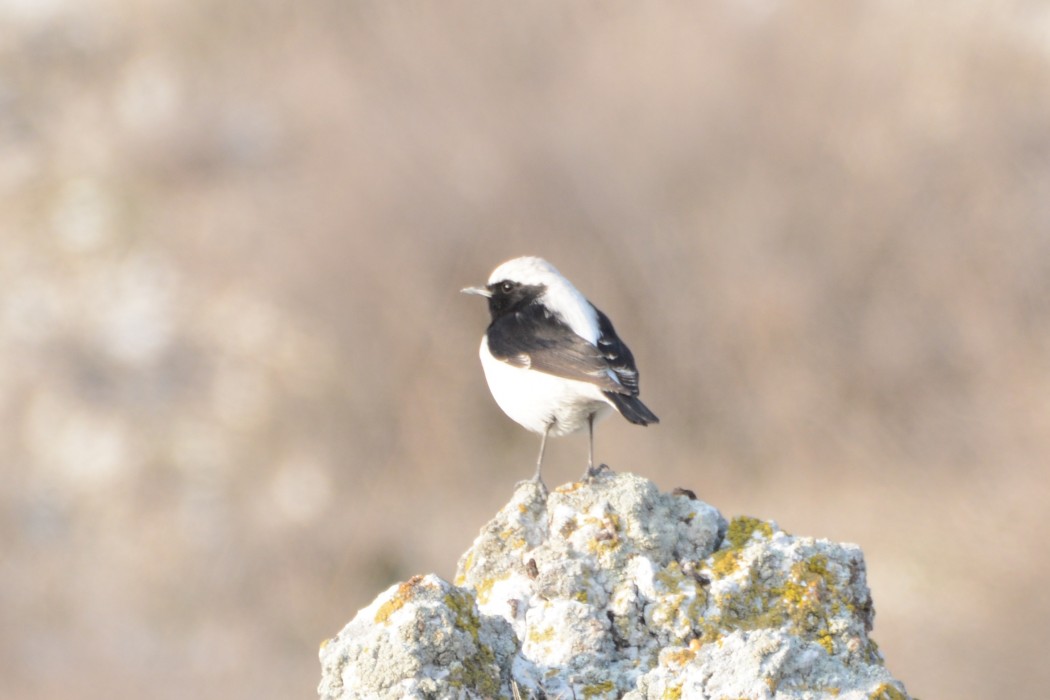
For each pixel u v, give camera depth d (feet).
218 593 63.77
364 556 65.77
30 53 121.60
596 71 80.84
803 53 78.74
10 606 63.62
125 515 71.56
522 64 83.46
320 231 82.99
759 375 69.82
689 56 79.97
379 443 73.67
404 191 80.84
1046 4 79.87
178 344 83.92
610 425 70.64
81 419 79.71
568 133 79.25
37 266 94.07
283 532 67.72
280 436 74.95
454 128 81.87
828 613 18.15
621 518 19.19
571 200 78.28
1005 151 74.02
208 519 70.08
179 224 95.09
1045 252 70.38
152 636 60.64
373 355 76.84
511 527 19.81
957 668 49.21
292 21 106.63
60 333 87.35
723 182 76.07
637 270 75.31
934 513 59.00
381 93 85.40
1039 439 62.64
